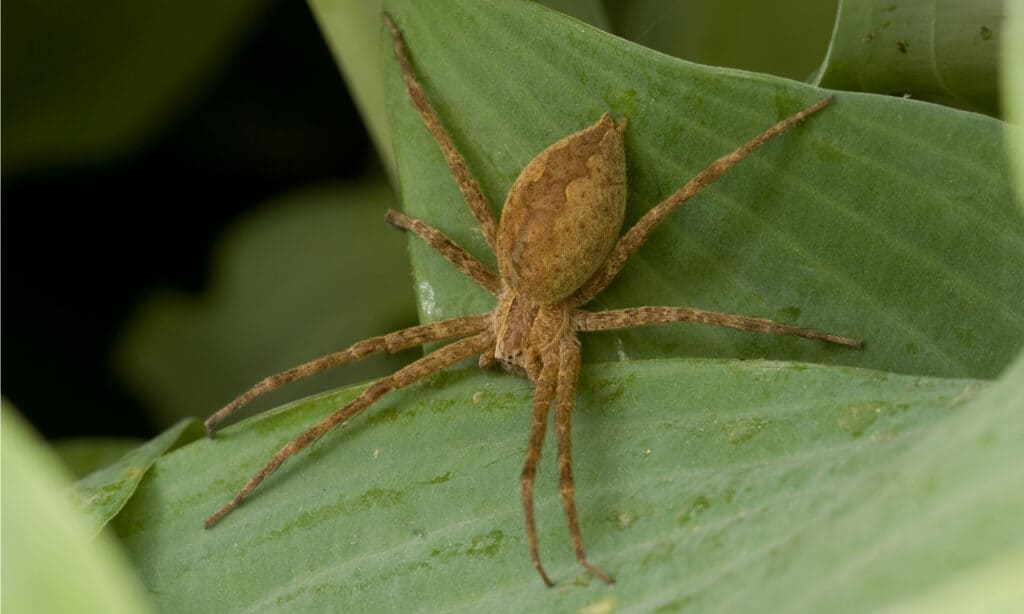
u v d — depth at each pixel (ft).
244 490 0.65
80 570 0.57
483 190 0.66
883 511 0.58
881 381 0.62
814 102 0.63
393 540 0.64
